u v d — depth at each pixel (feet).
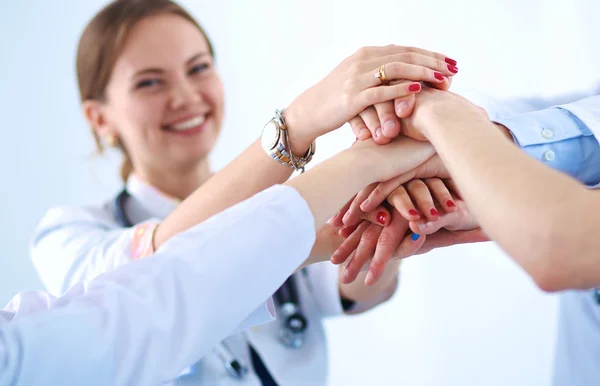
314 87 3.23
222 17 7.47
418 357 6.95
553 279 1.77
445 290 7.01
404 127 2.93
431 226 3.04
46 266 4.43
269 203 2.28
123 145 5.51
